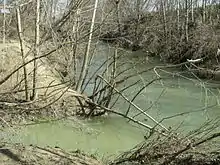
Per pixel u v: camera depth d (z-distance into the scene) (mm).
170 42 26828
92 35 13336
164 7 31109
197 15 32344
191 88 16953
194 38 24922
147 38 27078
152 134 9109
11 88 10828
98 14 13227
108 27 13969
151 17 29141
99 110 11602
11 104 9320
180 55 24984
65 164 6988
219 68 19484
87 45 12586
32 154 7172
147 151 7699
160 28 28750
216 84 17969
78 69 15383
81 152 8211
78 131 10266
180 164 7359
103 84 13781
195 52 23078
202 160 7363
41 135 9602
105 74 14000
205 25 26453
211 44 22406
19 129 9688
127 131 10531
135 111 12492
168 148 7750
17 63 11641
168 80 18656
